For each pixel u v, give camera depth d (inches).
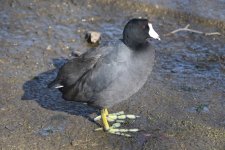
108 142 391.5
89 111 434.0
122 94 386.6
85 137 397.4
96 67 385.1
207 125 413.4
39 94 454.9
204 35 571.8
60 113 428.5
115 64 376.8
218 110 434.9
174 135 399.5
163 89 465.7
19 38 550.6
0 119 414.9
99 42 551.2
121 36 566.3
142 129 408.2
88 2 633.6
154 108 437.4
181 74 493.0
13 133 398.3
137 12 619.5
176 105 441.7
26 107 433.7
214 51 539.2
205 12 605.6
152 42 555.5
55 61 512.1
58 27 579.8
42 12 609.3
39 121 415.2
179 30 580.1
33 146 383.6
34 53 523.2
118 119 422.6
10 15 598.5
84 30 577.6
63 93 408.8
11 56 514.3
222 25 586.6
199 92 462.3
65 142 390.0
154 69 501.0
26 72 488.4
